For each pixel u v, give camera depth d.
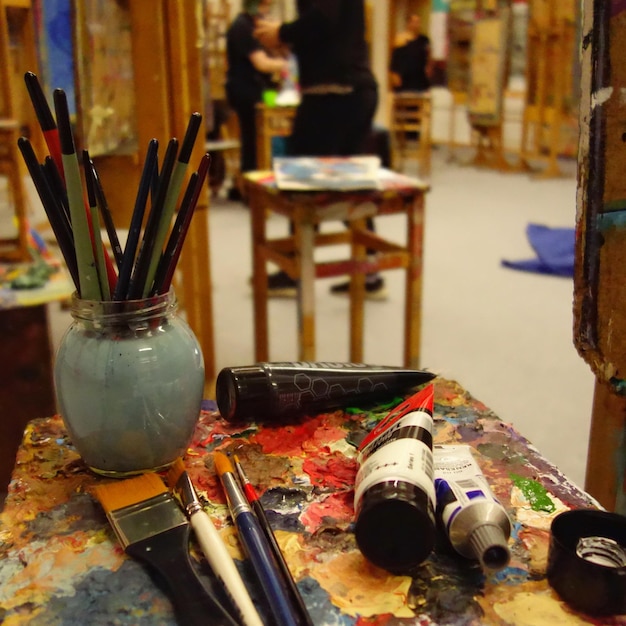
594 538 0.45
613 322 0.56
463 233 3.15
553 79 4.49
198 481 0.54
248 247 2.96
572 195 3.98
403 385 0.66
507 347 1.94
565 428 1.52
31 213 2.01
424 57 4.65
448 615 0.41
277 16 4.41
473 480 0.48
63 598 0.42
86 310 0.52
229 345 1.94
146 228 0.51
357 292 1.74
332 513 0.50
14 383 1.20
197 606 0.41
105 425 0.52
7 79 1.49
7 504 0.52
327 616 0.41
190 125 0.50
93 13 1.05
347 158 1.69
